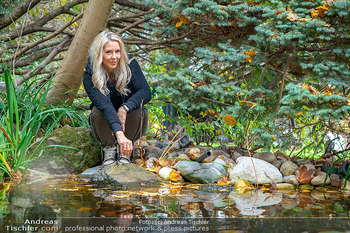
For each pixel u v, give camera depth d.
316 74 3.48
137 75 3.02
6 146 2.89
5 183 2.55
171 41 4.09
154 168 3.08
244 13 3.71
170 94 3.61
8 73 2.90
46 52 5.94
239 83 4.32
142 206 1.78
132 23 5.13
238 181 2.63
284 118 3.33
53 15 5.83
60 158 3.18
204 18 3.62
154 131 5.54
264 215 1.60
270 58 3.74
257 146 3.99
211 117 4.57
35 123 3.17
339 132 3.39
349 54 3.22
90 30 4.15
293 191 2.47
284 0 3.62
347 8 3.11
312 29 3.29
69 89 4.33
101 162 3.44
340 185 2.67
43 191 2.21
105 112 2.75
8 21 5.59
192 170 2.84
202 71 3.77
